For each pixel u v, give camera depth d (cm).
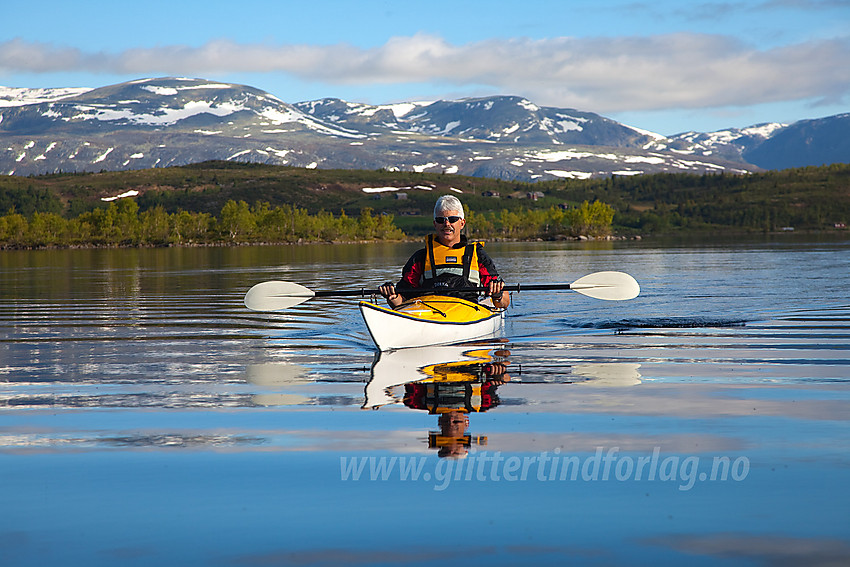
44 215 13712
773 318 1225
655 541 320
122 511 356
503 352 897
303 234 15088
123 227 13750
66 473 412
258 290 1042
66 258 5753
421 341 943
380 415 549
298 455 444
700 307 1411
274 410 571
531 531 331
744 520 341
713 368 758
